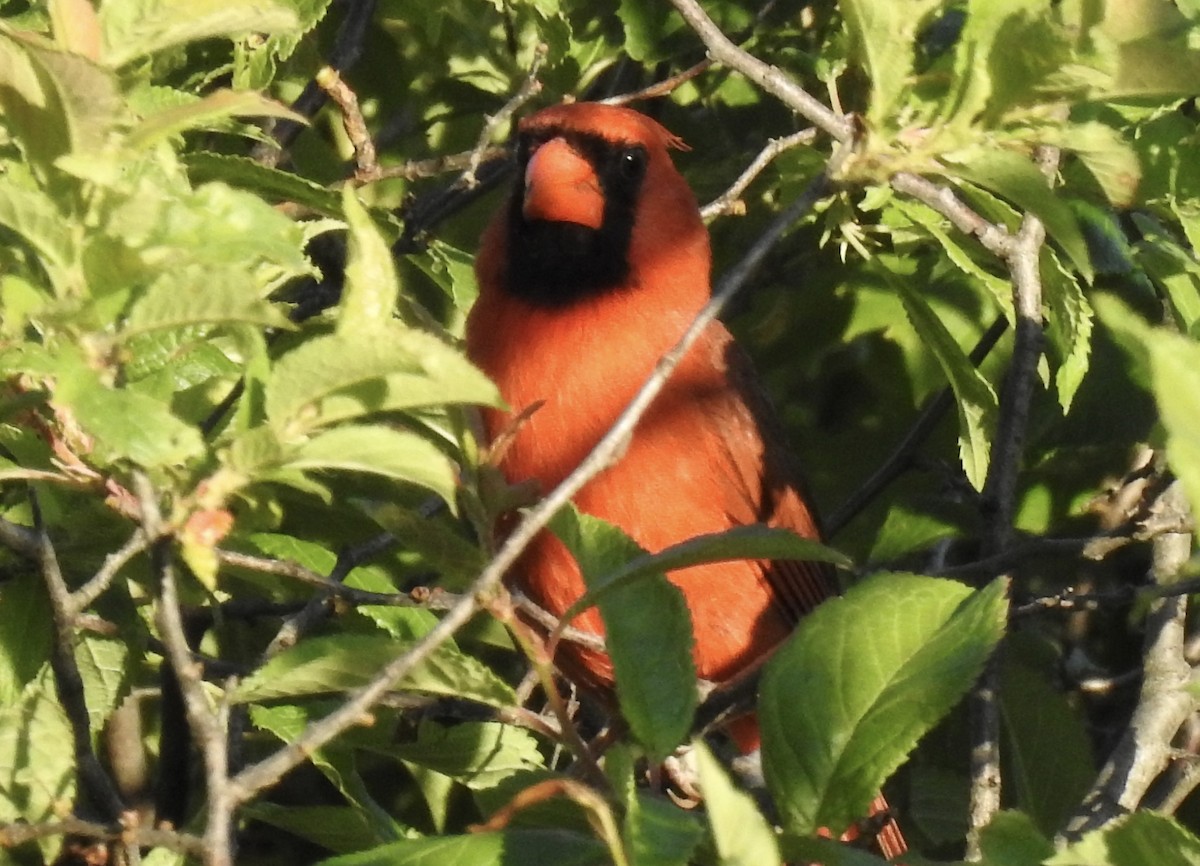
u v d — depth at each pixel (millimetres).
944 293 7094
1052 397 6703
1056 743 5848
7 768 4434
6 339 3146
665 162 6180
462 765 4836
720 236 7656
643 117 6254
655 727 3420
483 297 6172
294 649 3521
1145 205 5953
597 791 3332
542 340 5914
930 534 6379
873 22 3461
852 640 3594
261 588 6336
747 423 6352
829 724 3514
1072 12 3334
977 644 3514
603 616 3533
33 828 3352
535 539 5676
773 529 3475
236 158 5418
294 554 5691
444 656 3500
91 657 5023
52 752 4469
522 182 6148
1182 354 2607
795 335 7531
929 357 7324
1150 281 6629
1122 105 5773
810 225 7633
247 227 3125
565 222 5949
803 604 6547
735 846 2875
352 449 3197
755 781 6035
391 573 6441
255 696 3562
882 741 3457
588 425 5859
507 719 4359
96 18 3217
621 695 3449
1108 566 7539
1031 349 5738
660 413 5926
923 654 3547
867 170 3533
